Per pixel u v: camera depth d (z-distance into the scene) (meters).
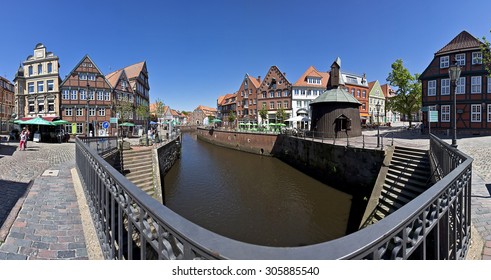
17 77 33.47
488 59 11.92
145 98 48.03
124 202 2.28
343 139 21.84
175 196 15.54
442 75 27.23
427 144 15.78
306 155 22.33
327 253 1.12
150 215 1.62
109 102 34.22
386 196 10.35
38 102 32.56
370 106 54.28
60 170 8.18
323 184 17.50
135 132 39.66
